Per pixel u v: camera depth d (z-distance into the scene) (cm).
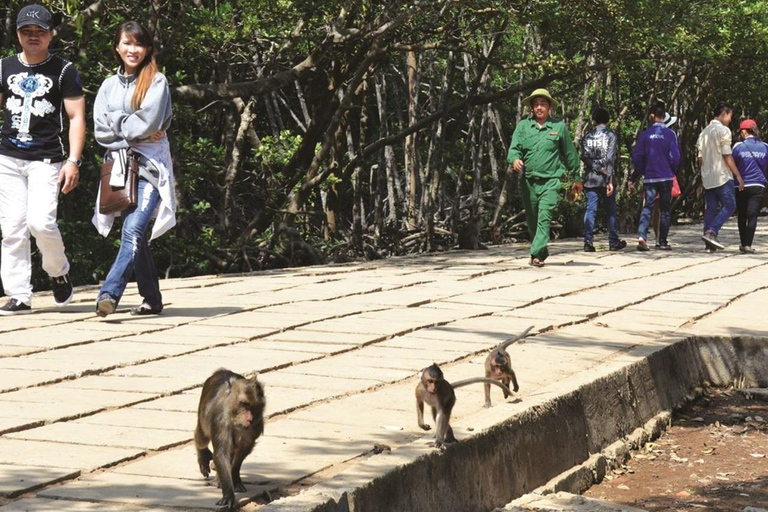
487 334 1203
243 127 2483
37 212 1239
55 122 1242
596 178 2341
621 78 3588
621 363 1051
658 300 1525
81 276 2017
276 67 2572
